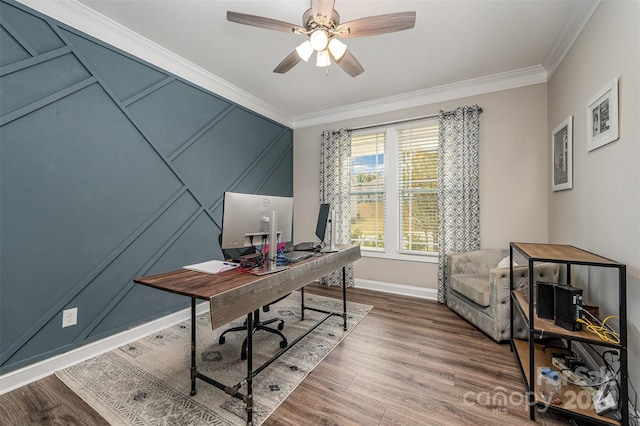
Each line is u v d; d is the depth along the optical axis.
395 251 3.97
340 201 4.28
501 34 2.47
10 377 1.82
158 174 2.73
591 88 2.03
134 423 1.53
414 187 3.88
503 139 3.30
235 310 1.40
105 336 2.32
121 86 2.43
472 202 3.37
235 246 1.76
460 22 2.30
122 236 2.44
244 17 1.76
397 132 3.99
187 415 1.59
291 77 3.32
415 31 2.43
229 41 2.60
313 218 4.71
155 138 2.70
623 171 1.63
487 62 2.95
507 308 2.43
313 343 2.46
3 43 1.80
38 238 1.96
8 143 1.82
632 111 1.54
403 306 3.40
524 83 3.19
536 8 2.14
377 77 3.29
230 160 3.58
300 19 2.30
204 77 3.19
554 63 2.81
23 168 1.89
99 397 1.74
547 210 3.08
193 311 1.76
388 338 2.55
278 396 1.75
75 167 2.14
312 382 1.90
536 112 3.13
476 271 3.15
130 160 2.50
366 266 4.19
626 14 1.59
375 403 1.69
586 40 2.11
